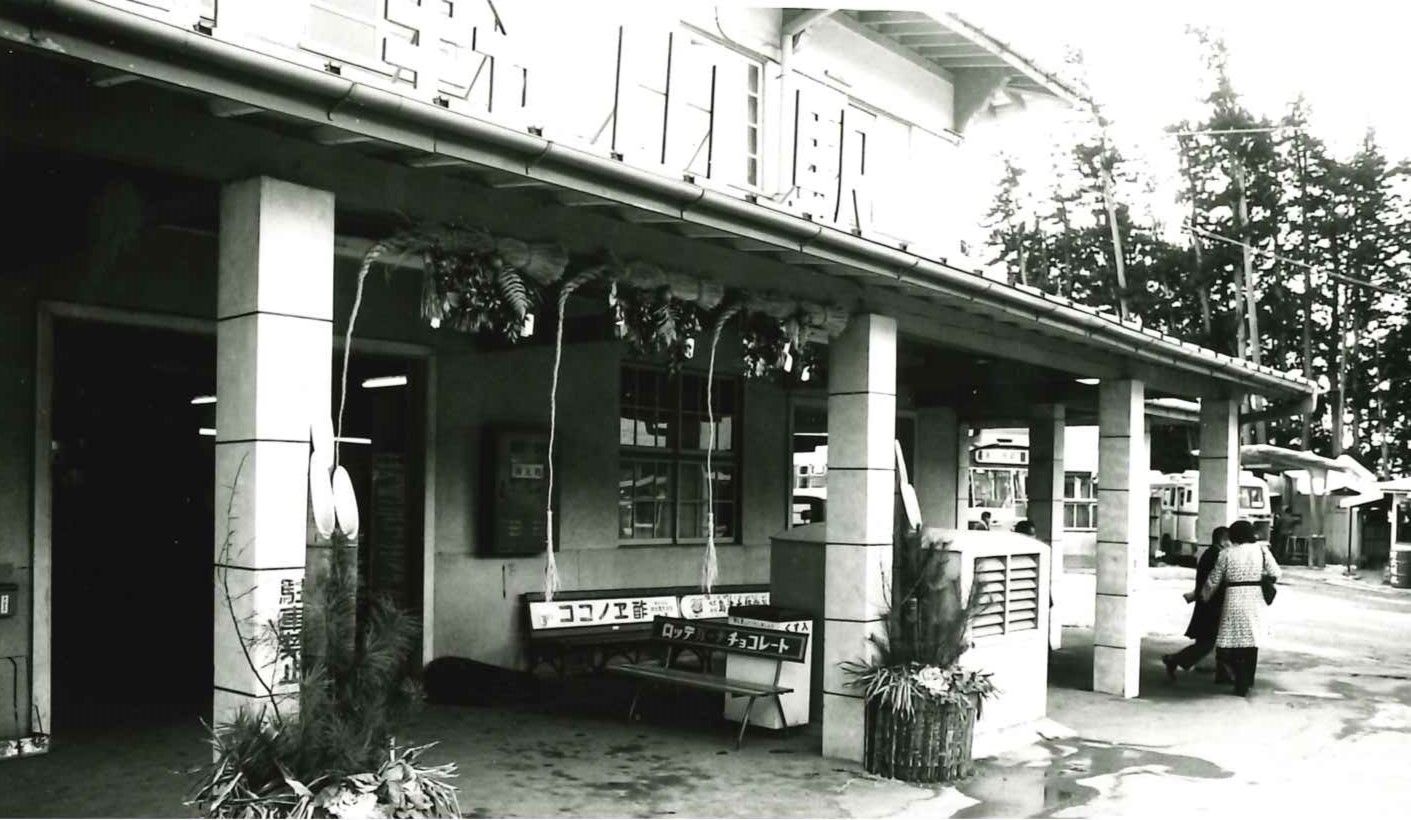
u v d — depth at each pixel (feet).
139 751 23.24
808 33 41.39
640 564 37.06
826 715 25.36
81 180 16.63
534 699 30.73
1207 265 120.57
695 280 21.22
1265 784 24.50
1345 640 50.67
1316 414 125.49
